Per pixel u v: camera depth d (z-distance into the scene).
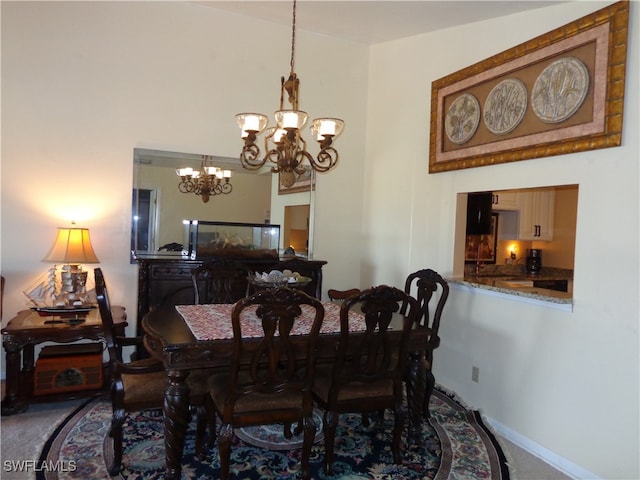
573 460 2.50
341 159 4.61
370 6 3.48
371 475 2.39
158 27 3.82
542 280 4.71
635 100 2.24
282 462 2.49
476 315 3.25
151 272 3.52
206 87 4.00
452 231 3.53
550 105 2.66
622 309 2.28
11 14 3.37
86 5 3.59
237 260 3.83
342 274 4.67
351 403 2.41
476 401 3.23
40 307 3.26
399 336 2.45
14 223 3.46
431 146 3.71
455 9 3.19
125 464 2.39
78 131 3.60
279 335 2.15
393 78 4.30
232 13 4.06
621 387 2.28
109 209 3.71
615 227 2.33
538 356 2.74
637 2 2.23
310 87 4.42
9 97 3.40
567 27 2.56
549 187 2.80
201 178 4.01
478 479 2.38
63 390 3.04
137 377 2.42
